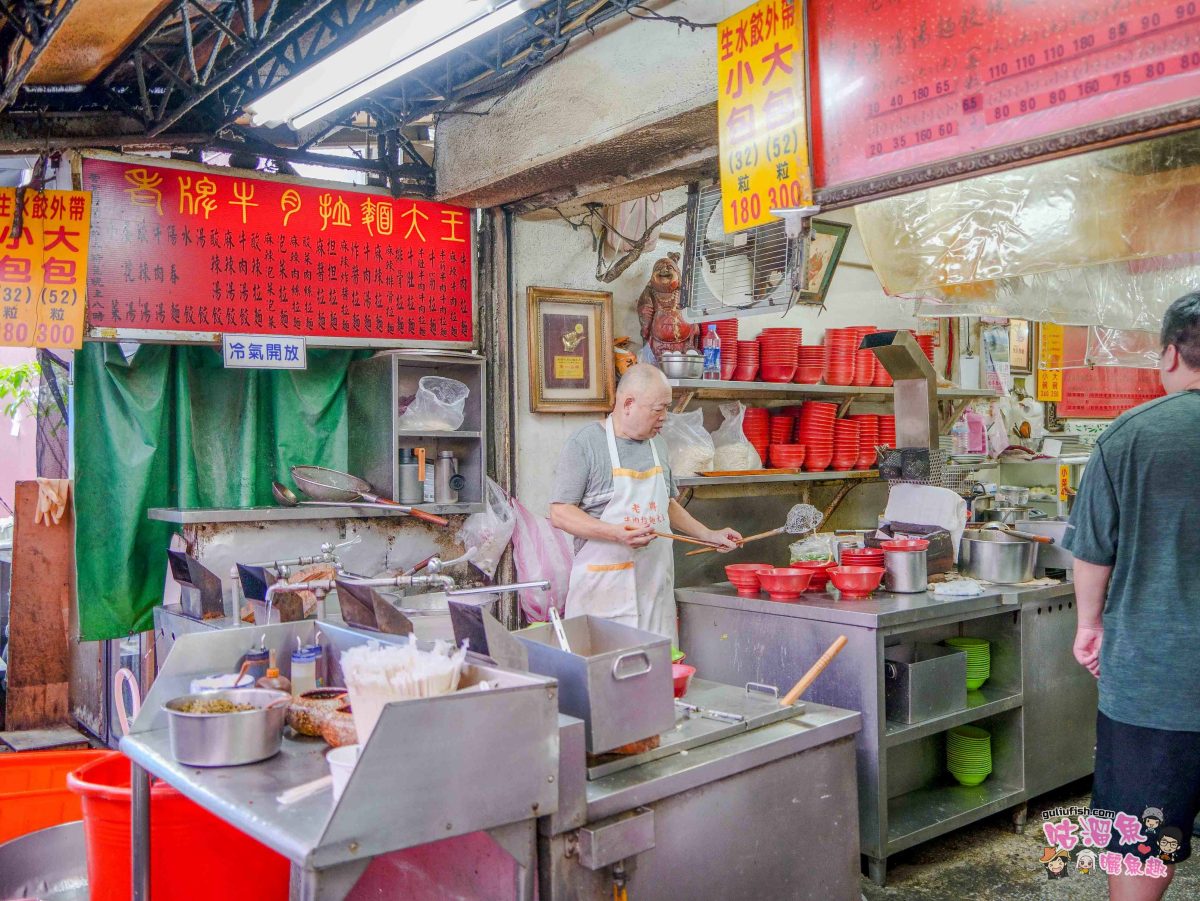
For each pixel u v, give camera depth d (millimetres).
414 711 1619
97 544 3787
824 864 2408
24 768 2996
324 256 4004
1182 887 3244
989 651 3816
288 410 4090
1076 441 7031
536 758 1772
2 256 3439
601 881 1927
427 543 4320
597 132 3346
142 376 3828
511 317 4336
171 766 2047
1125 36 1931
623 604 3584
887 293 3201
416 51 2887
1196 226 2609
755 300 3449
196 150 3826
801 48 2568
